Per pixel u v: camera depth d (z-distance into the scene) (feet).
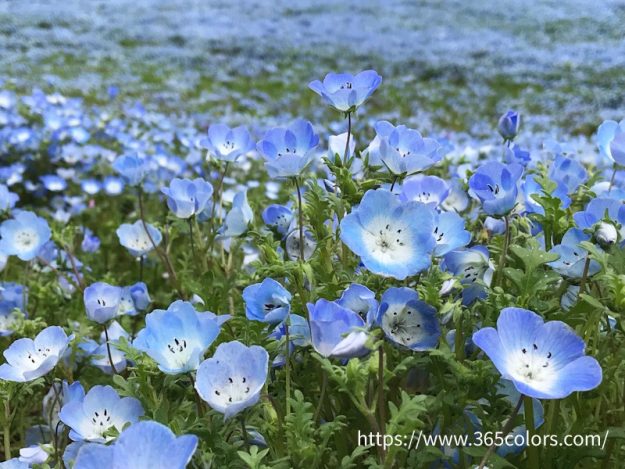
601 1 14.48
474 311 0.91
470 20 13.05
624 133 0.98
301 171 0.96
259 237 1.08
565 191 1.09
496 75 8.65
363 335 0.70
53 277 1.71
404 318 0.82
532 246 0.88
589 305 0.86
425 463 0.84
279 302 0.84
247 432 0.87
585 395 0.86
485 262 0.91
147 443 0.59
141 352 0.90
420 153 1.00
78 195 2.84
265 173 3.06
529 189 1.09
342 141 1.14
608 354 0.95
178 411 0.91
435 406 0.81
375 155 1.04
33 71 7.80
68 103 3.44
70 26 11.60
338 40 10.98
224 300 1.18
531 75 8.64
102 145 3.28
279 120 5.12
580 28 12.19
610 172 2.10
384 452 0.74
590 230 0.89
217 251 1.58
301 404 0.78
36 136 2.88
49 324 1.50
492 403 0.79
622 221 0.97
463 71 8.85
